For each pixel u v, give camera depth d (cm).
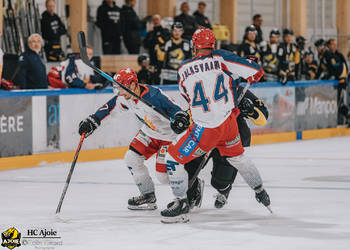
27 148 1673
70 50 2373
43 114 1706
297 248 770
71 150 1780
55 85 1794
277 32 2323
